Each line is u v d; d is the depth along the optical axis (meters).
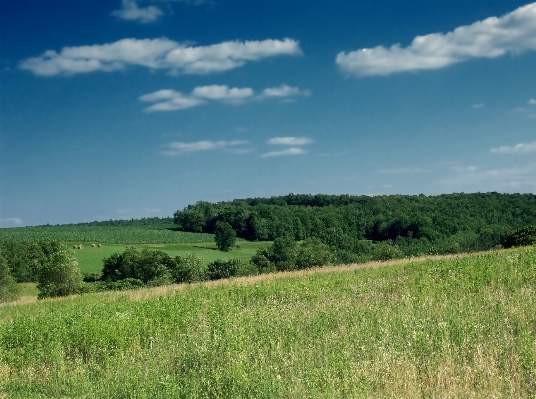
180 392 8.88
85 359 12.77
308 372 8.97
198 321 14.98
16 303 27.25
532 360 8.59
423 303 14.30
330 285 20.67
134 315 16.20
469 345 9.94
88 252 91.06
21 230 133.88
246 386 8.62
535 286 15.68
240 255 89.31
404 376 8.58
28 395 9.62
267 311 15.39
